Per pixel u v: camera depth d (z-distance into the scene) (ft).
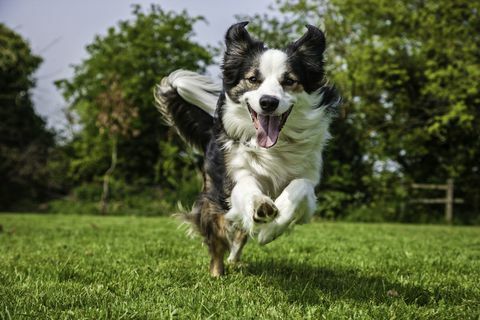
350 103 59.98
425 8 59.41
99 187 66.74
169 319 9.33
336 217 58.34
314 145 12.49
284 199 11.03
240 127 12.23
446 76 54.80
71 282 12.48
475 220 55.98
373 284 12.68
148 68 69.41
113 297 10.81
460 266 16.21
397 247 22.02
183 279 13.10
